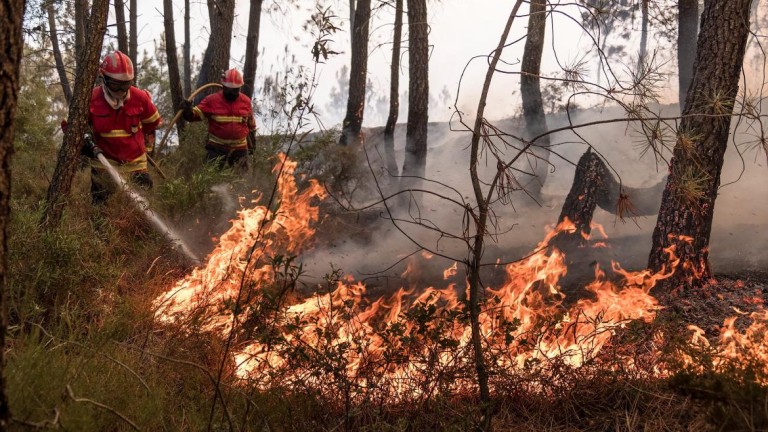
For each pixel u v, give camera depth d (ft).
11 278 13.48
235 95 27.61
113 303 14.34
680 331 13.37
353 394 11.46
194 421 10.39
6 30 6.82
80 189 21.98
